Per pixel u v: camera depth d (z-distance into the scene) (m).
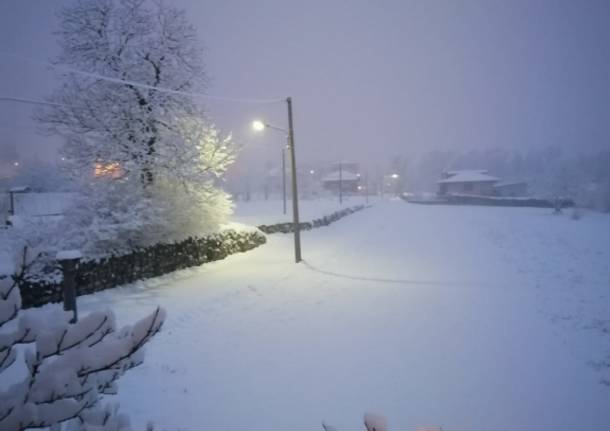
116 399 5.32
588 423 5.25
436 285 12.66
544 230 31.16
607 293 12.08
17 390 1.67
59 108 13.35
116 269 10.81
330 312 9.63
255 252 17.86
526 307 10.48
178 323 8.33
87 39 14.03
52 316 1.86
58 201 24.06
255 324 8.59
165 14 14.95
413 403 5.59
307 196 83.25
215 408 5.27
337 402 5.54
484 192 85.75
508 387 6.14
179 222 14.03
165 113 14.72
